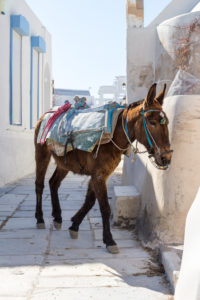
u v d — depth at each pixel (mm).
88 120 3900
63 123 4242
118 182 9289
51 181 4770
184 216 3592
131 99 6395
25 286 2898
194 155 3586
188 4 6691
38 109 13406
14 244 4035
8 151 9492
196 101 3633
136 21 6484
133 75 6375
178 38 5512
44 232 4547
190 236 1937
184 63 5492
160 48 5844
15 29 9883
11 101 9672
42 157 4773
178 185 3611
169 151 3227
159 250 3541
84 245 4020
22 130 10945
